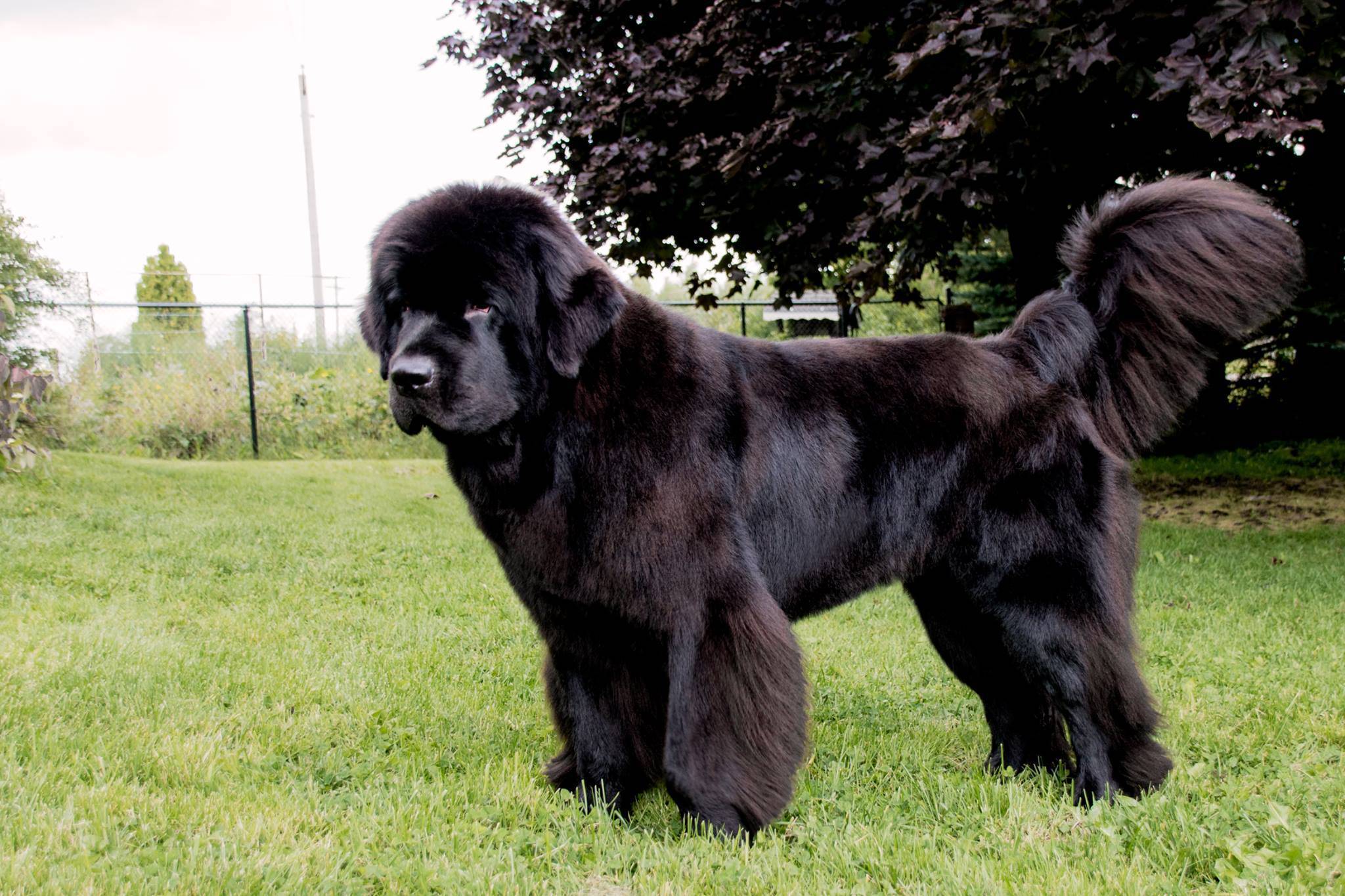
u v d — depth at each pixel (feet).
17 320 41.65
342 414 52.03
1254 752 12.16
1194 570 23.88
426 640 17.90
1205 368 11.90
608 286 9.62
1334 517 31.42
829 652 17.72
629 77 29.78
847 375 11.19
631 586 9.64
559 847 9.39
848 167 27.25
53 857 8.68
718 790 9.63
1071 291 12.10
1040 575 11.02
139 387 50.19
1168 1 20.59
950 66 24.61
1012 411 11.21
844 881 8.98
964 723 14.14
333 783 11.23
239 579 22.66
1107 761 11.03
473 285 9.37
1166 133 26.78
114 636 16.94
